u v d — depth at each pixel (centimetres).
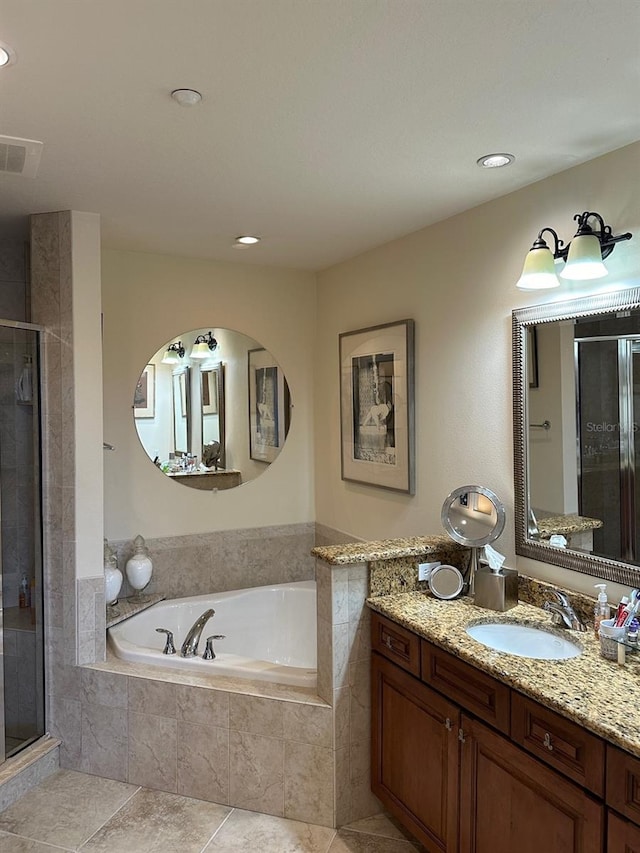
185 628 351
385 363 338
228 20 139
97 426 291
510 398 258
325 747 250
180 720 272
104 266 352
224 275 388
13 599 277
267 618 374
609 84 170
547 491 241
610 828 153
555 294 236
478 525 254
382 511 349
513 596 241
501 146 211
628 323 208
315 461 421
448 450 296
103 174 237
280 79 167
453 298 290
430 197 263
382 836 246
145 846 240
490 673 188
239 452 397
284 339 410
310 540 422
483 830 196
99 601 293
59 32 144
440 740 214
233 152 216
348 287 378
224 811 262
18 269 332
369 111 186
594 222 220
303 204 273
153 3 133
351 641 251
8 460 273
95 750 288
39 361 287
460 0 133
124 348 360
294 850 238
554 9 137
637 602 195
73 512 287
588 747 159
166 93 174
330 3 134
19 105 181
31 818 256
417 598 254
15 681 279
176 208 278
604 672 183
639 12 138
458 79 167
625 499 210
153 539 372
